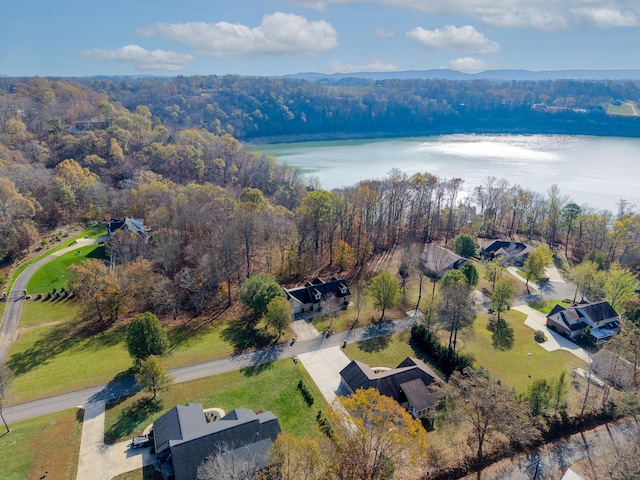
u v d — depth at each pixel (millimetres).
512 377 65000
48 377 61844
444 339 75125
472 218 146500
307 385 61406
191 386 60594
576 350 73500
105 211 123562
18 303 80938
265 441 46375
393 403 40875
